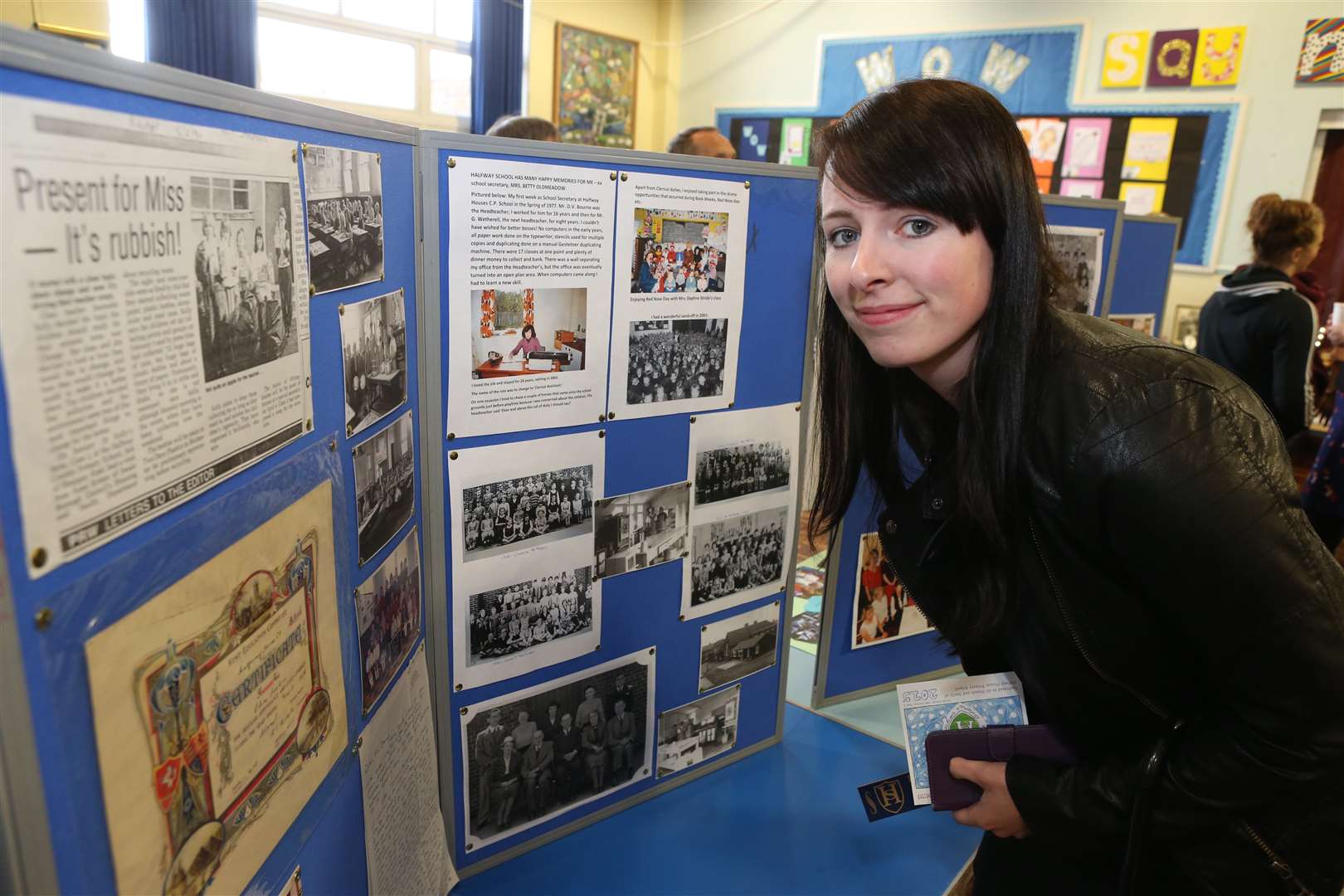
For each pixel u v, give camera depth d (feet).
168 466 1.76
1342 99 15.84
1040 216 2.31
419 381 3.61
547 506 4.27
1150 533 2.07
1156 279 8.39
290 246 2.31
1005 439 2.34
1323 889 2.39
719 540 5.13
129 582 1.65
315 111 2.45
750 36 22.99
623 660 4.89
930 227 2.27
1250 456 2.03
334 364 2.68
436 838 4.11
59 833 1.50
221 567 1.99
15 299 1.32
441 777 4.30
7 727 1.37
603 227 4.04
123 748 1.67
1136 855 2.48
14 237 1.32
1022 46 19.02
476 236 3.63
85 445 1.50
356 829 3.04
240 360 2.04
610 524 4.57
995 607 2.70
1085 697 2.72
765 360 4.98
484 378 3.84
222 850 2.06
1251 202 17.01
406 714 3.60
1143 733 2.69
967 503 2.48
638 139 24.49
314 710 2.60
